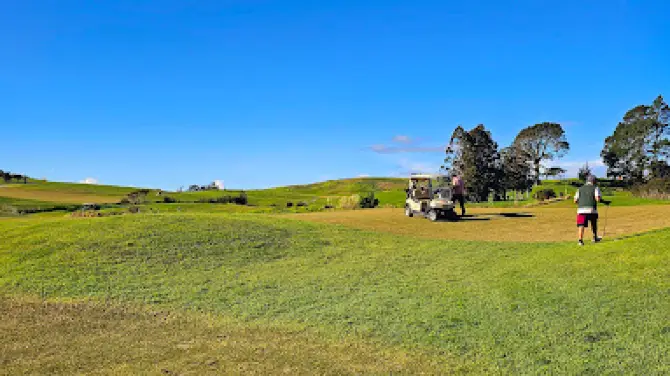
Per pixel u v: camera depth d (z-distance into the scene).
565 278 8.65
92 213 34.00
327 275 10.85
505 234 17.00
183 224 16.27
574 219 20.47
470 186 62.00
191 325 7.54
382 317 7.43
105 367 5.78
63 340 6.89
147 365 5.80
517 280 8.94
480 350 5.94
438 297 8.31
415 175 23.59
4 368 5.82
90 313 8.34
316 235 16.20
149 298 9.25
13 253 12.47
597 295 7.53
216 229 15.89
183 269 11.73
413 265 11.61
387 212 26.62
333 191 110.81
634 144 79.06
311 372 5.49
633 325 6.27
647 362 5.29
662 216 18.69
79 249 12.91
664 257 8.95
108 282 10.48
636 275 8.27
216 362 5.86
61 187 114.56
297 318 7.67
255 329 7.22
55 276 10.80
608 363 5.34
